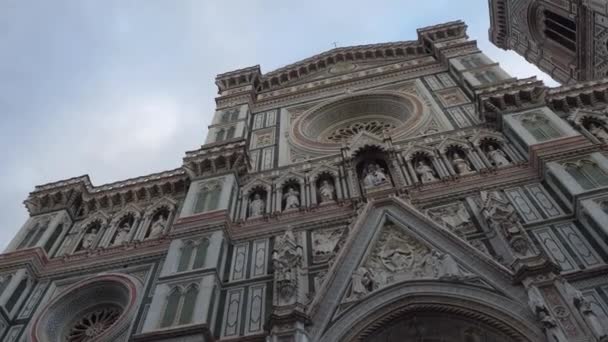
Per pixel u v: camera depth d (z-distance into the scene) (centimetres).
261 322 1800
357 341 1636
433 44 4012
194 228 2298
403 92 3494
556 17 4556
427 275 1806
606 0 3638
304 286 1883
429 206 2206
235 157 2811
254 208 2523
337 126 3516
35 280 2372
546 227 1905
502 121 2606
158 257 2348
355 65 4294
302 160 2917
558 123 2419
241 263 2145
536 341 1467
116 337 1956
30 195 2938
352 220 2192
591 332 1362
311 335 1644
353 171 2598
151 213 2748
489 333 1602
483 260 1764
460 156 2564
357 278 1844
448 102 3156
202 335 1709
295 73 4328
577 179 2014
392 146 2678
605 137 2430
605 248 1722
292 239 2105
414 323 1694
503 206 1959
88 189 3008
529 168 2259
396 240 2034
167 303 1902
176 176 2952
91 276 2325
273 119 3594
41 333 2053
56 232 2662
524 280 1605
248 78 4203
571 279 1655
